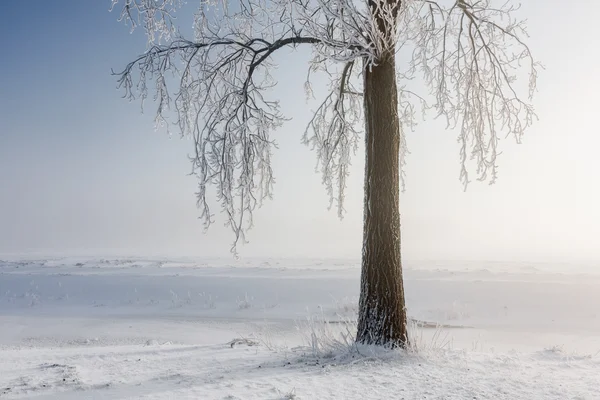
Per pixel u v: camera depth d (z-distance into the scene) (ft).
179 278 118.52
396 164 25.26
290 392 15.72
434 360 21.31
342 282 102.17
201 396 15.37
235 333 52.49
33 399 15.62
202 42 28.94
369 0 24.59
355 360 21.21
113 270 177.17
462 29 30.14
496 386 16.61
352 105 34.65
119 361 23.07
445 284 96.94
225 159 27.40
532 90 30.91
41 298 85.76
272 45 28.35
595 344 44.42
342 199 33.94
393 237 24.71
